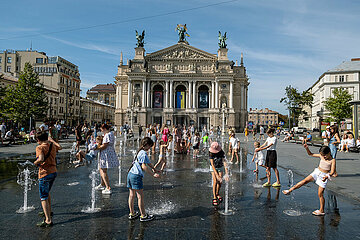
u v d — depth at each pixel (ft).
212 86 259.60
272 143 32.50
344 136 74.08
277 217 21.77
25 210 23.35
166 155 61.26
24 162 51.21
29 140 98.89
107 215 22.13
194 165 49.98
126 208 24.00
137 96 260.21
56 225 19.89
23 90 144.77
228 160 57.77
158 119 262.88
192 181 35.63
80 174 40.16
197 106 264.52
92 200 25.35
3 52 276.62
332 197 27.61
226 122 250.16
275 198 27.48
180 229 19.22
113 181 35.50
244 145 104.01
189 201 26.27
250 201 26.40
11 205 24.77
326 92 275.39
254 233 18.57
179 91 265.54
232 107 253.03
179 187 32.17
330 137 41.63
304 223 20.45
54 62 286.25
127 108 257.75
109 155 29.30
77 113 316.60
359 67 270.67
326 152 22.18
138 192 20.67
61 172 41.75
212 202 25.99
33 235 18.06
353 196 27.04
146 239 17.52
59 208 23.91
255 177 38.81
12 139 89.81
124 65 281.33
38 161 19.33
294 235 18.24
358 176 37.22
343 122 103.96
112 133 29.48
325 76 276.41
